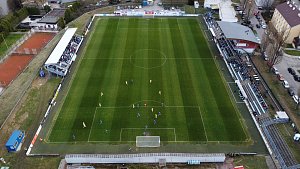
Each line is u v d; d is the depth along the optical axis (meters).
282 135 65.06
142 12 121.88
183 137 64.06
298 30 100.00
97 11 126.50
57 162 58.69
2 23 112.06
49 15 126.19
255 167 57.47
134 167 58.03
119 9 128.50
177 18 118.69
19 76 86.19
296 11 106.62
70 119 68.75
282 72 88.06
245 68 87.75
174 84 80.25
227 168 57.41
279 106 73.50
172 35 105.75
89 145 62.34
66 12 119.56
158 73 84.75
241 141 63.25
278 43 86.81
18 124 68.12
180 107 72.25
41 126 66.88
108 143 62.75
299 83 83.44
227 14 120.12
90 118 68.88
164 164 58.25
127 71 85.50
